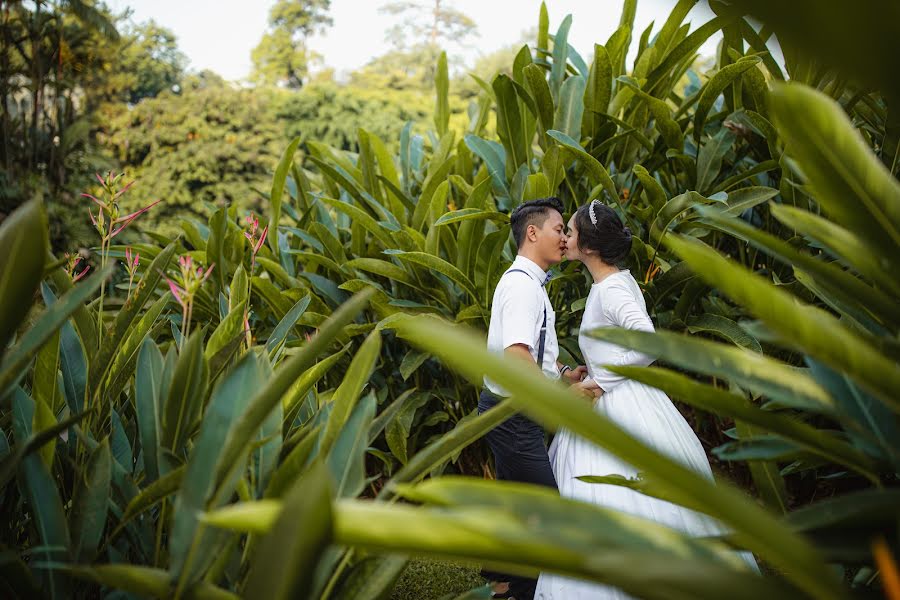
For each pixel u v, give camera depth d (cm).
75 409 126
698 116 272
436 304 297
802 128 57
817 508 67
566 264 277
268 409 78
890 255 63
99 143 1609
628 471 186
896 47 34
